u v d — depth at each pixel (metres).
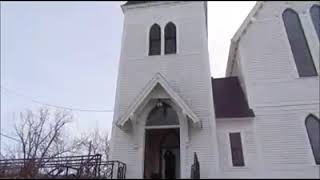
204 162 11.55
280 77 13.05
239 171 11.67
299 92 12.61
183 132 11.89
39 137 28.75
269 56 13.61
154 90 12.38
